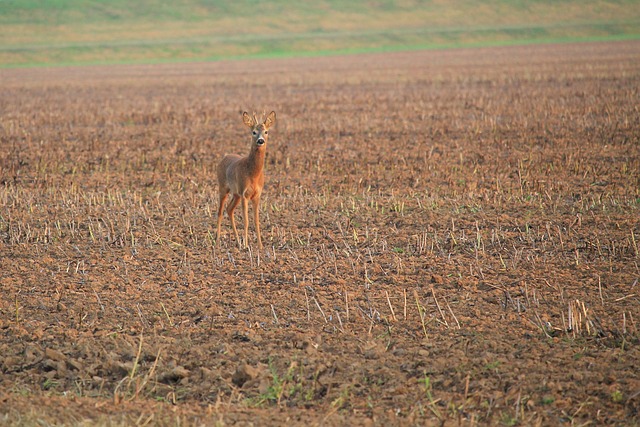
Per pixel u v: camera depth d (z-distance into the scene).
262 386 25.00
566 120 84.00
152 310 32.09
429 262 37.47
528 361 26.27
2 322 30.98
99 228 44.81
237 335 29.33
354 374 25.86
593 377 24.88
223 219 46.91
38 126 93.69
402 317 30.73
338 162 65.12
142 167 65.31
